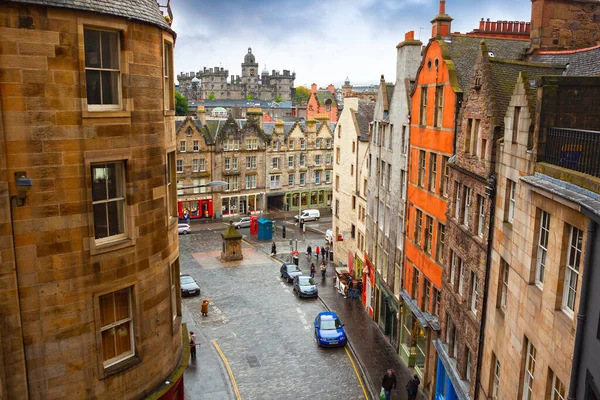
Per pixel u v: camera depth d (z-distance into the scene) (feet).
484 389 55.47
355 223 139.64
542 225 41.96
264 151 237.86
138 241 44.55
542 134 42.19
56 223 38.63
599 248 30.01
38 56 36.40
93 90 40.42
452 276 70.23
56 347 39.83
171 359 51.31
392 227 100.12
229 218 229.04
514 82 59.62
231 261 159.12
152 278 46.70
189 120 216.33
